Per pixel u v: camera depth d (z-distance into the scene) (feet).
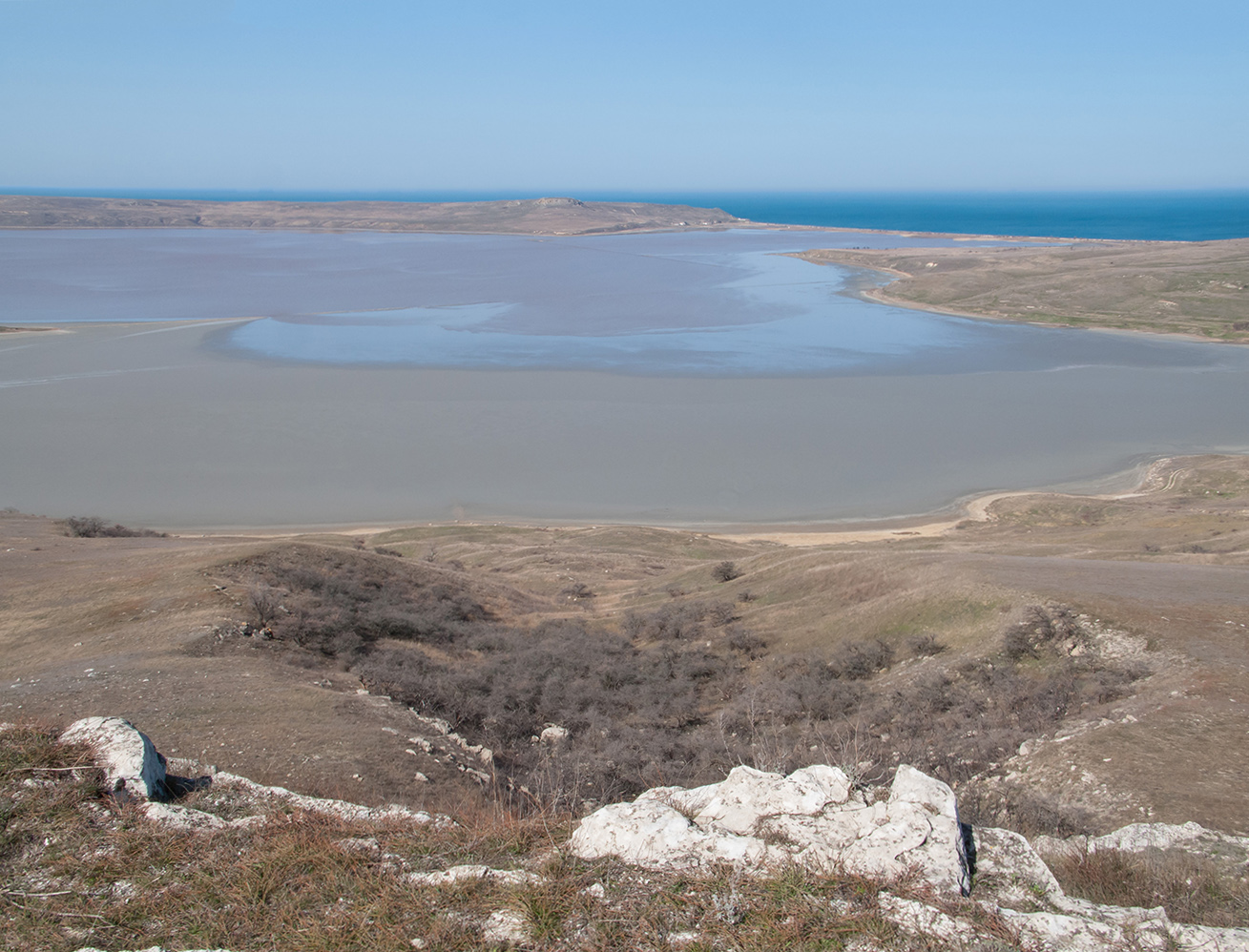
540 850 21.34
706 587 118.11
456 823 23.99
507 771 54.49
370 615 87.51
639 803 21.94
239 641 70.28
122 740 25.89
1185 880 25.77
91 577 88.28
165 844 21.88
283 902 19.30
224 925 18.52
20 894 19.71
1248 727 43.50
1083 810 37.76
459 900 19.02
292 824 23.24
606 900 18.52
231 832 22.84
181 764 28.09
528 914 18.12
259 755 44.37
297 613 80.94
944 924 17.19
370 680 67.67
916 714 60.59
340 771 43.37
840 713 66.28
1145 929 17.63
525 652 85.81
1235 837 30.27
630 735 63.05
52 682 56.34
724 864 19.40
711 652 88.84
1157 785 37.86
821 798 21.48
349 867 20.71
